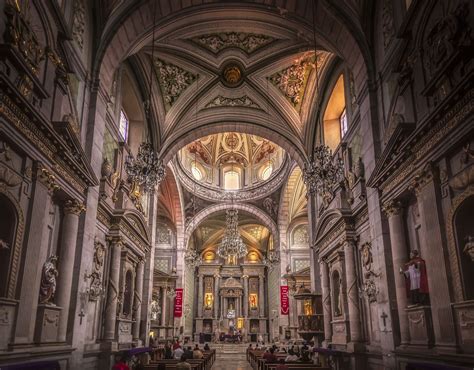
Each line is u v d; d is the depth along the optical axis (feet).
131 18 39.47
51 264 28.25
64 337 29.99
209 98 61.26
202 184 95.96
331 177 37.40
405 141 28.68
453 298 24.00
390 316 31.99
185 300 104.17
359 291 40.78
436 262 25.57
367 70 38.96
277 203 94.68
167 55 54.03
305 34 45.11
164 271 94.53
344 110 54.70
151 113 58.85
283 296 88.22
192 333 115.03
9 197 23.21
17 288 23.68
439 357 24.40
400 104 32.99
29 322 24.68
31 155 25.26
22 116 23.82
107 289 41.37
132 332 50.60
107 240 42.45
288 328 87.15
